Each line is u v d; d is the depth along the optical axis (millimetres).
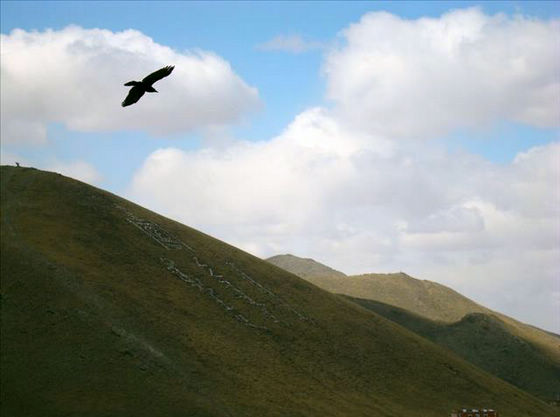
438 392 99250
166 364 67312
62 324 66625
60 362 61594
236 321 91438
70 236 89875
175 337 76062
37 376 59281
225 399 66625
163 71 13375
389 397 90938
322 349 96562
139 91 13406
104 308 72500
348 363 96438
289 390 77938
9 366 59469
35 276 73062
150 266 94000
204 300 92625
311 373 87062
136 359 65625
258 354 84250
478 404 100625
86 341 65375
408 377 101250
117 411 57562
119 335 68312
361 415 78750
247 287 104500
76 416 55562
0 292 68375
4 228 85125
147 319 76375
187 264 101375
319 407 76062
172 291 89625
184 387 64688
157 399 60969
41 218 92250
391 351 107062
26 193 99688
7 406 54906
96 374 61531
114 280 82375
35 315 66688
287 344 92625
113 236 96938
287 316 101562
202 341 78562
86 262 83562
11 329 63906
